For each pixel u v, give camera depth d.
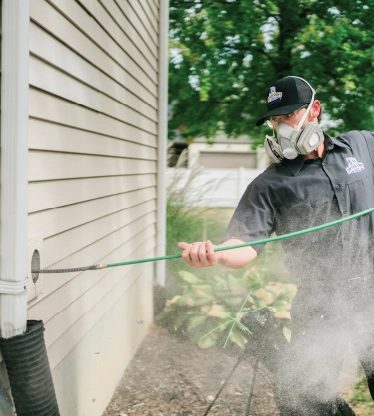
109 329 3.21
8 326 1.73
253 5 7.90
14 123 1.72
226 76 7.99
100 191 3.00
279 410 2.79
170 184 6.52
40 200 2.06
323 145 2.38
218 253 2.11
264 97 8.18
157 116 5.02
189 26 8.07
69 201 2.42
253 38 7.89
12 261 1.73
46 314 2.15
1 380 1.71
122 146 3.57
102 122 3.01
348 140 2.46
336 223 2.13
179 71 8.10
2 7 1.69
